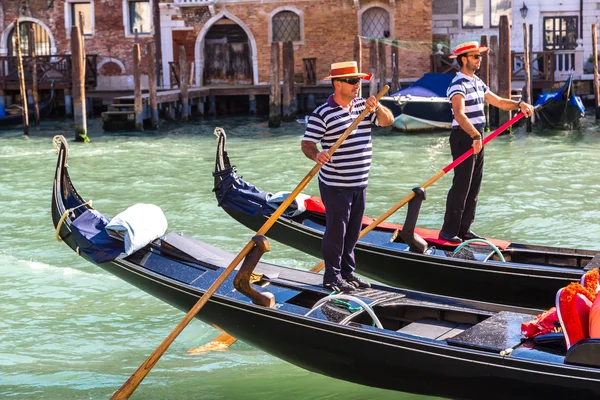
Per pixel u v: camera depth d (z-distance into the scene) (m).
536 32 28.98
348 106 6.22
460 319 5.89
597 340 4.73
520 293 7.04
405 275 7.55
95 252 7.06
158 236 7.27
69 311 8.27
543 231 10.79
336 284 6.29
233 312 6.14
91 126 26.61
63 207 7.41
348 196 6.24
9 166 17.38
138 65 24.41
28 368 6.85
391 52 27.83
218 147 8.57
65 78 29.33
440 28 29.34
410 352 5.36
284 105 26.36
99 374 6.69
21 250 10.51
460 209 7.68
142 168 17.06
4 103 29.73
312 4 29.22
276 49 24.66
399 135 22.30
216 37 30.77
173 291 6.55
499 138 20.88
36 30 31.78
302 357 5.95
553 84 26.25
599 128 22.34
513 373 5.01
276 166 16.94
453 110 7.40
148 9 31.17
